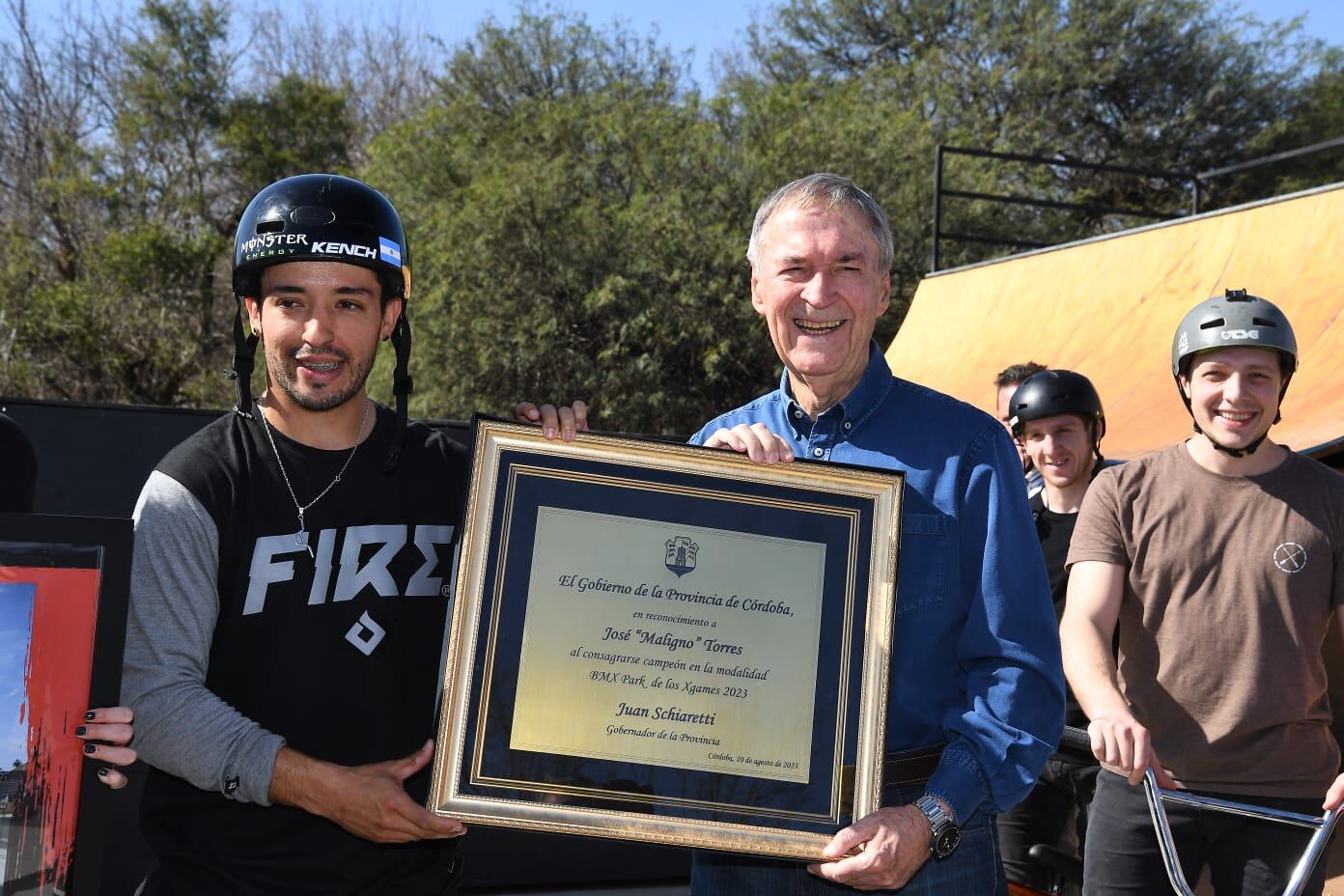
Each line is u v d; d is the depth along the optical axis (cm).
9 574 186
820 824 211
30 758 185
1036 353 957
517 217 2103
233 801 210
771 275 238
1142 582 311
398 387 229
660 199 2188
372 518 220
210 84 2934
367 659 215
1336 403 616
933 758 229
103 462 416
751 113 2416
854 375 246
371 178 2531
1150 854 304
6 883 184
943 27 3278
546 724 208
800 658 216
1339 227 755
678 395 2136
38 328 2586
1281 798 294
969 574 230
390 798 198
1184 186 3042
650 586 215
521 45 2747
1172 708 304
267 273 213
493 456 216
